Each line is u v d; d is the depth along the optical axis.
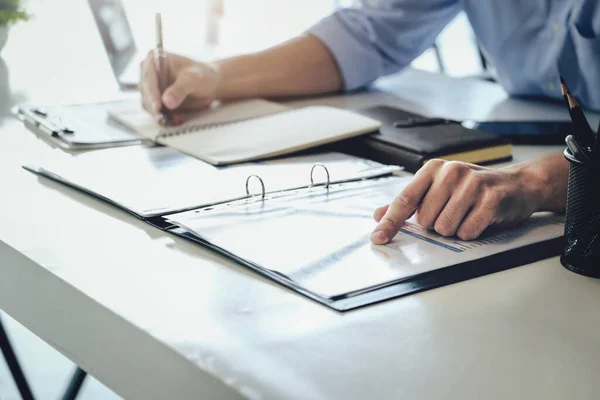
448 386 0.49
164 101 1.16
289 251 0.69
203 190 0.85
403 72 1.64
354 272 0.65
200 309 0.58
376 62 1.45
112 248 0.70
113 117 1.20
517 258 0.70
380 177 0.93
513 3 1.38
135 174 0.91
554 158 0.81
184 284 0.63
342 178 0.90
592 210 0.66
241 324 0.56
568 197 0.68
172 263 0.67
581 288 0.65
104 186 0.86
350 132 1.03
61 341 0.65
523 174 0.79
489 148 1.00
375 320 0.58
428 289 0.63
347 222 0.76
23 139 1.07
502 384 0.50
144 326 0.55
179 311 0.58
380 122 1.09
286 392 0.48
